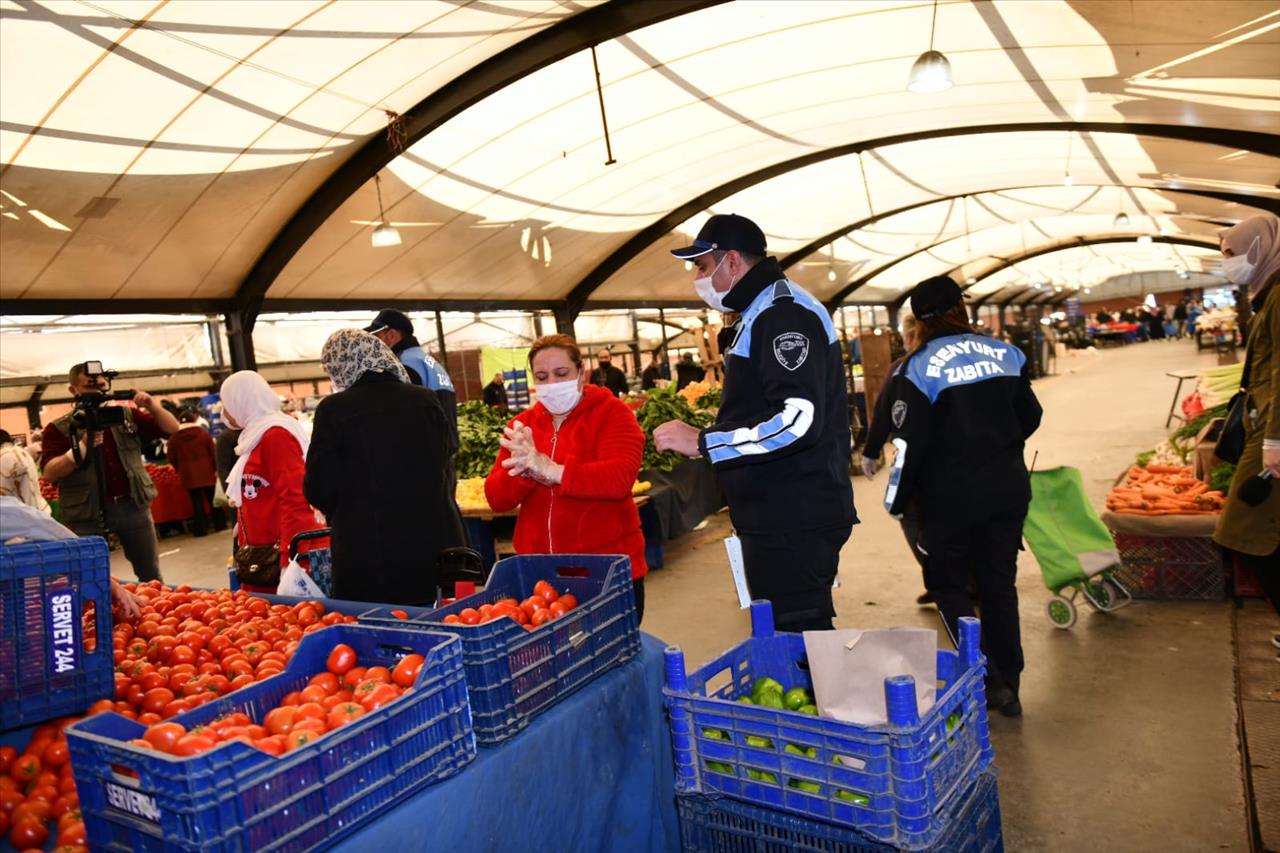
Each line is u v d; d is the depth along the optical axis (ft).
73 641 6.20
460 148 32.07
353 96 26.16
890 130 42.52
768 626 7.07
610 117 32.99
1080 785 9.70
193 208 28.94
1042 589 17.40
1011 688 11.58
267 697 5.81
